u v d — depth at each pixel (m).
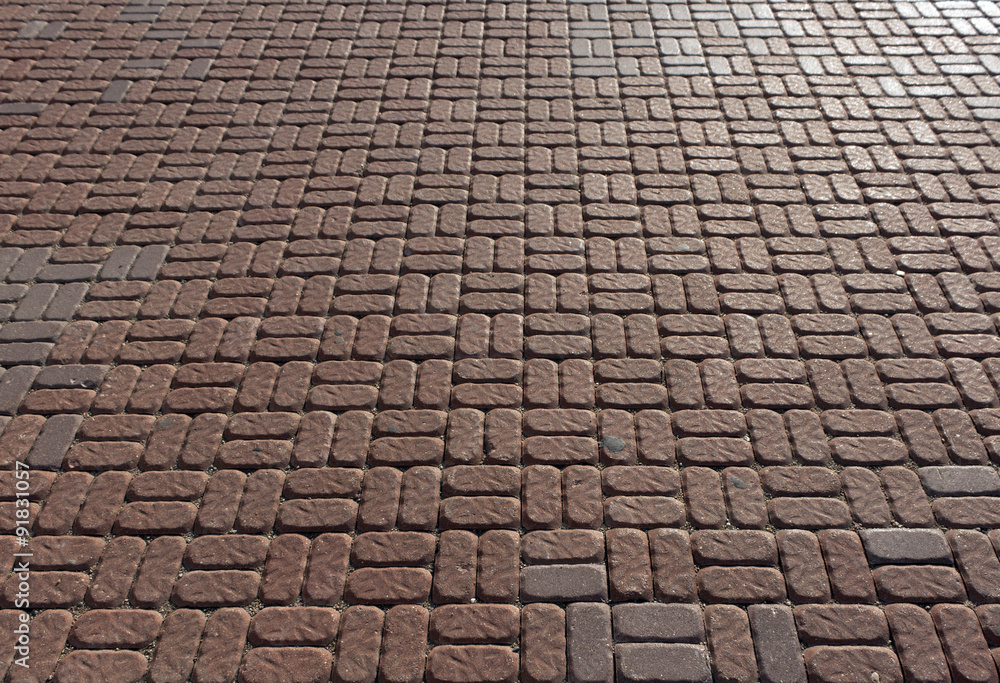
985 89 4.78
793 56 5.23
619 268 3.62
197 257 3.74
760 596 2.41
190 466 2.81
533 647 2.31
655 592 2.43
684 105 4.78
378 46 5.52
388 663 2.28
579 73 5.14
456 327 3.33
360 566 2.50
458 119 4.71
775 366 3.12
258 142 4.54
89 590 2.46
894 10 5.73
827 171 4.19
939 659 2.26
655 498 2.67
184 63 5.35
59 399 3.06
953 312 3.35
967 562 2.47
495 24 5.77
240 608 2.41
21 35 5.69
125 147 4.52
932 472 2.73
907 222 3.84
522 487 2.72
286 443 2.87
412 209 4.01
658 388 3.04
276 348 3.24
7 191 4.17
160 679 2.26
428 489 2.71
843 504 2.64
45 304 3.48
